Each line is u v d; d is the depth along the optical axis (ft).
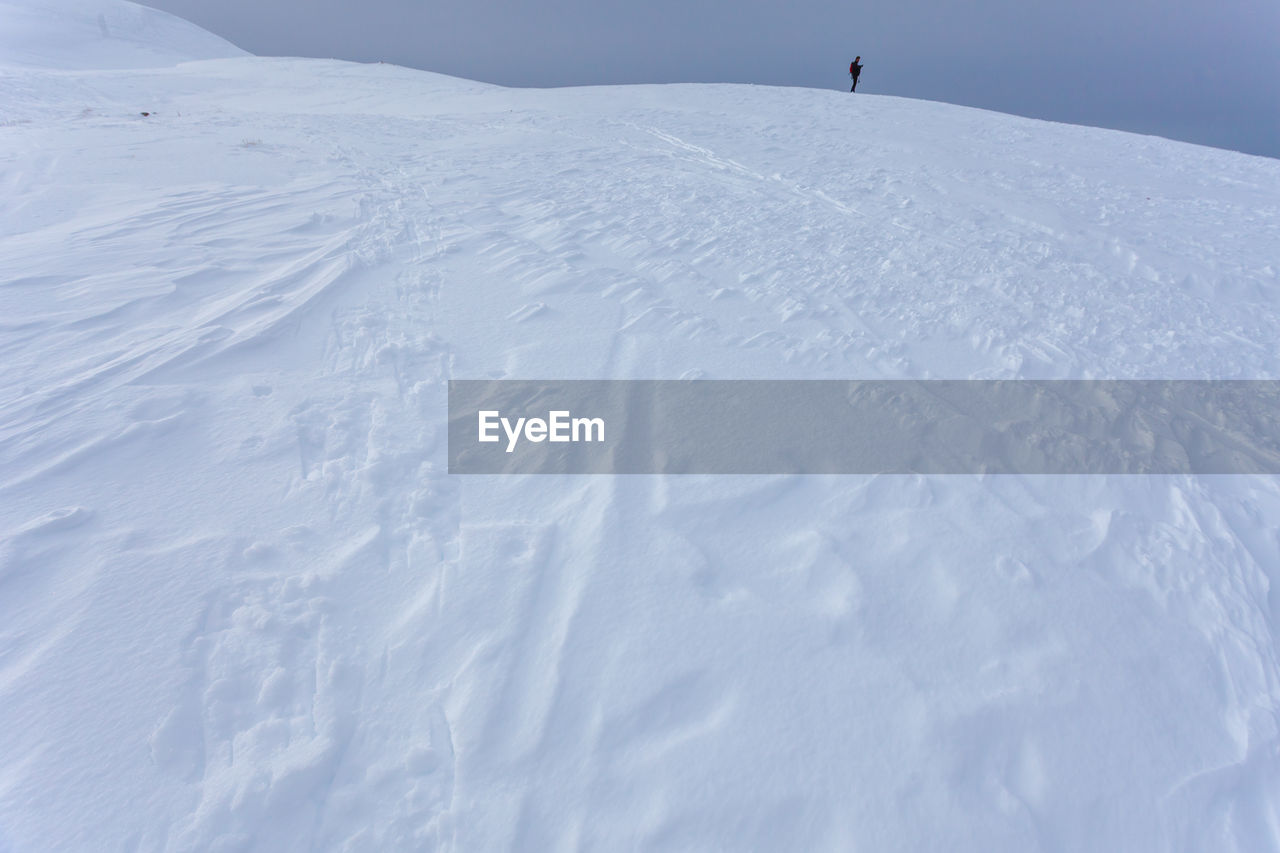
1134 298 19.34
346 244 21.02
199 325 15.69
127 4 196.34
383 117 48.55
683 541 10.27
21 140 33.17
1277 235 25.41
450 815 6.97
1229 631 9.12
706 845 6.79
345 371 14.43
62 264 18.42
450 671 8.33
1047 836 7.00
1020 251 22.49
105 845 6.52
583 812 7.02
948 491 11.33
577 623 8.93
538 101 56.70
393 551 10.02
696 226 24.16
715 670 8.38
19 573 9.25
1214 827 7.20
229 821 6.81
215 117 46.85
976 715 7.97
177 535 10.03
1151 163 36.37
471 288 18.57
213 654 8.36
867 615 9.12
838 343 15.99
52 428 12.00
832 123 44.16
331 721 7.75
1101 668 8.57
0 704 7.66
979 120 46.96
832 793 7.21
